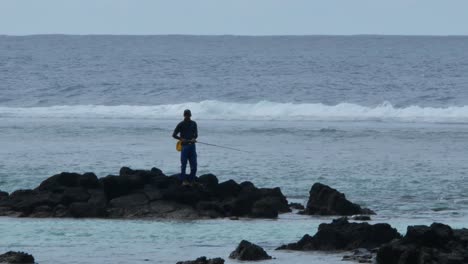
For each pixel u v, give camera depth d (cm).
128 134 8175
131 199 3919
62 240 3303
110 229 3544
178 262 2775
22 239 3319
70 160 6106
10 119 10044
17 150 6756
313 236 3161
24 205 3925
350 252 3045
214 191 4078
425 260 2641
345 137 8025
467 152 6856
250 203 3938
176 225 3659
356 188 4875
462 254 2727
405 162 6169
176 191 3919
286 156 6475
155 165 5872
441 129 8900
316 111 10819
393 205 4284
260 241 3312
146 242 3266
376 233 3116
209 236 3400
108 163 5966
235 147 7106
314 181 5134
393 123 9712
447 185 5019
